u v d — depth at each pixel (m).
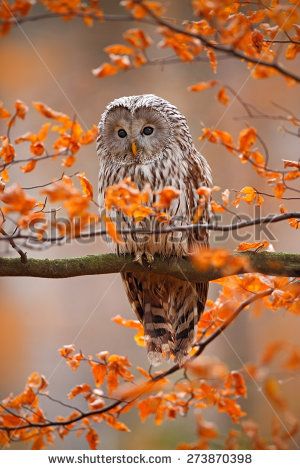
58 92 26.62
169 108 13.25
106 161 13.37
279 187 9.38
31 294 24.48
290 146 24.08
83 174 9.02
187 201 12.79
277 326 19.47
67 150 9.34
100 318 24.25
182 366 10.52
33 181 25.11
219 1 8.81
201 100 25.44
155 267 11.27
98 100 26.62
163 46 8.97
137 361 22.84
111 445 18.14
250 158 9.44
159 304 12.77
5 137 9.09
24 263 10.17
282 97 24.27
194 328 12.45
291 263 10.20
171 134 13.10
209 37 9.59
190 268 11.16
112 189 8.46
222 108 24.69
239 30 9.02
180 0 18.61
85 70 27.09
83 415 10.05
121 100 13.35
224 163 23.28
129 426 18.25
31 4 8.71
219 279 10.19
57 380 22.03
